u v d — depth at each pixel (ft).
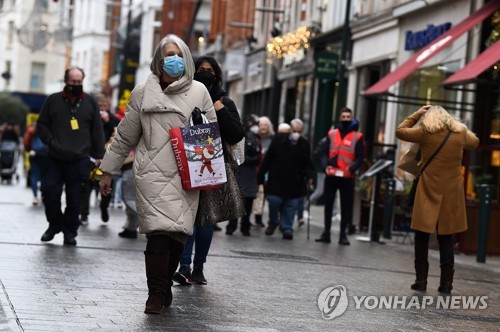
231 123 42.73
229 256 63.82
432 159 53.93
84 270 50.16
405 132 54.60
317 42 158.71
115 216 93.35
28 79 435.94
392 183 90.58
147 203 38.83
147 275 39.17
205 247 49.03
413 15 121.60
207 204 41.22
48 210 62.34
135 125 39.75
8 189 136.15
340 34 148.05
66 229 62.34
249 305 43.39
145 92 39.34
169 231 38.83
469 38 102.12
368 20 134.00
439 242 54.44
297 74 170.19
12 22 427.33
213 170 39.27
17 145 165.07
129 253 60.13
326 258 68.85
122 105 146.92
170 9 299.17
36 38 172.14
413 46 119.24
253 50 203.31
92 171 80.43
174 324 37.14
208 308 41.75
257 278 53.26
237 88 222.07
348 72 145.38
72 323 35.58
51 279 46.03
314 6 166.50
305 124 165.78
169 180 38.96
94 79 404.98
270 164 86.38
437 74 110.73
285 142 85.30
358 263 66.95
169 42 39.60
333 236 92.68
